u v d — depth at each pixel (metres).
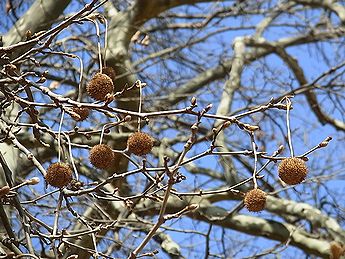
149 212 8.38
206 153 4.38
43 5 7.13
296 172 4.24
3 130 5.12
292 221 9.55
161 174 4.81
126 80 8.12
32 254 4.46
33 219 4.84
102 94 4.41
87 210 7.71
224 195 8.95
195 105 4.27
